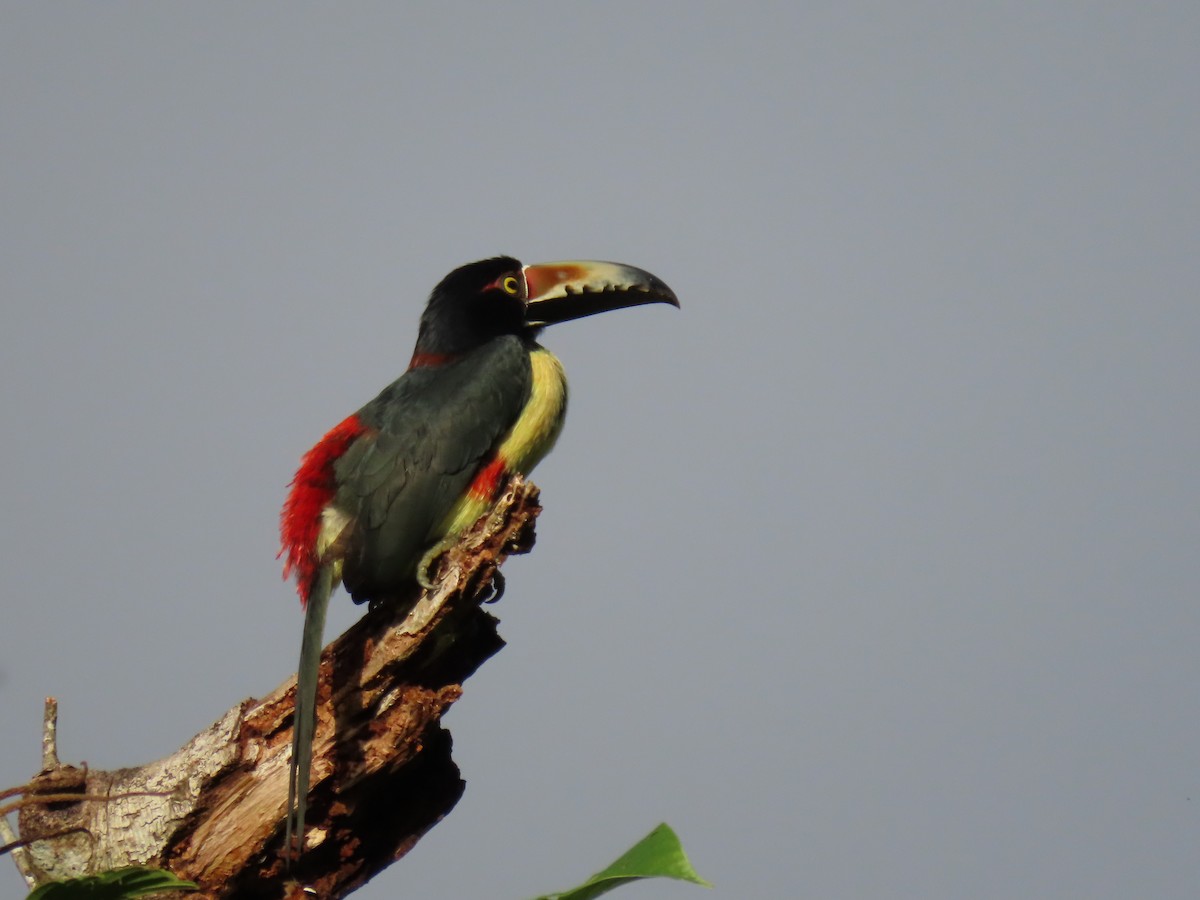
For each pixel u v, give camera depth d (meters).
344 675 10.47
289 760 10.19
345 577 12.34
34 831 10.11
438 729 10.97
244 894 10.33
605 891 7.26
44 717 10.39
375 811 10.85
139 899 9.51
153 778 10.23
